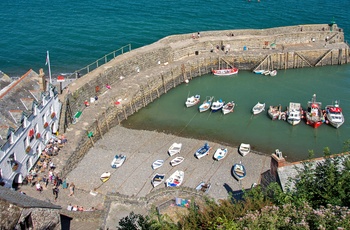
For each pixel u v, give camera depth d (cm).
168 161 6656
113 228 4438
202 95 9169
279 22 12850
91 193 5828
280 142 7475
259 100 8931
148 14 13062
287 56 10419
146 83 8738
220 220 2728
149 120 8119
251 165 6612
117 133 7581
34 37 11262
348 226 2483
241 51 10538
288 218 2666
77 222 4816
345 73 10300
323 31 11062
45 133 6519
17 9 13100
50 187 5797
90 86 7950
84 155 6794
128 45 10100
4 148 5303
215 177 6269
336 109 8175
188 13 13250
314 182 3091
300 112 8231
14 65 9950
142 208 4775
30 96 6272
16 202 3172
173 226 3097
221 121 8081
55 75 9581
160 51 9656
